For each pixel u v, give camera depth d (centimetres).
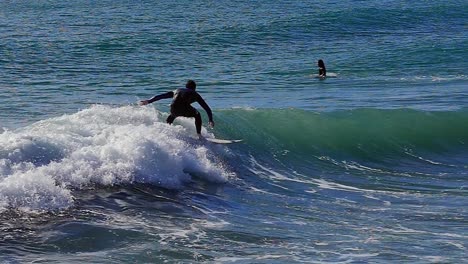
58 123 3422
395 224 2942
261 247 2538
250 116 4375
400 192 3591
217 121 4181
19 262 2248
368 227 2888
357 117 4691
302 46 11075
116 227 2609
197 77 7994
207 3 17662
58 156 3002
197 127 3691
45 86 6838
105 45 10438
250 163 3881
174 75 8112
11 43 10400
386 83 7638
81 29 12306
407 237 2734
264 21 13488
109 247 2428
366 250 2542
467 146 4747
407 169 4219
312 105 5784
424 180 3916
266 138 4216
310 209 3175
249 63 9312
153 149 3244
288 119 4422
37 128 3341
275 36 11981
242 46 10938
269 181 3675
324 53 10388
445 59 9756
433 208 3241
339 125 4550
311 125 4450
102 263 2270
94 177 3003
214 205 3092
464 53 10200
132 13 15250
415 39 11844
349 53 10369
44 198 2705
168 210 2906
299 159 4159
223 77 8031
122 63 8975
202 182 3362
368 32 12725
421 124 4831
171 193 3127
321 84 7550
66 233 2505
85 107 5231
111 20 13838
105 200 2883
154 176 3177
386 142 4578
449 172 4172
